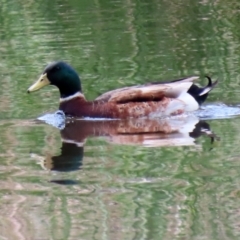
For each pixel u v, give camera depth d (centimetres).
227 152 1230
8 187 1111
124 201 1038
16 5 2528
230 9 2409
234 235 918
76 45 2070
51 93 1688
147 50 1989
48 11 2458
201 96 1553
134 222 967
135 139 1342
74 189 1092
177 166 1170
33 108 1583
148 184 1097
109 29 2227
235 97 1591
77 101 1552
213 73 1762
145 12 2419
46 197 1066
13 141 1352
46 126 1458
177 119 1498
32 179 1141
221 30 2162
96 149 1284
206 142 1298
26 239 932
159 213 991
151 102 1533
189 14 2369
